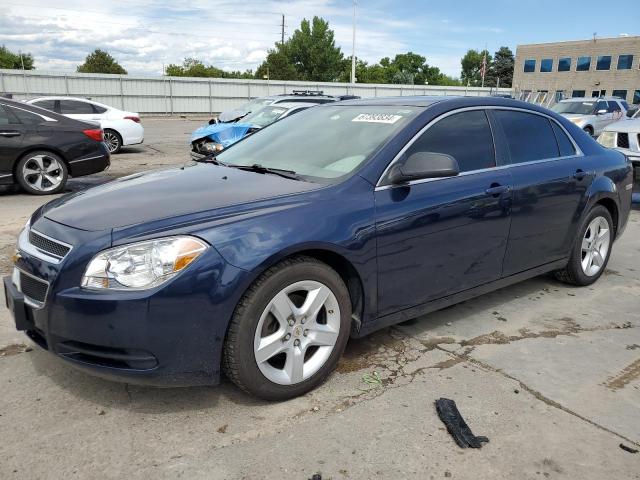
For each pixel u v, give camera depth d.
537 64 65.62
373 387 3.04
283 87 40.22
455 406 2.85
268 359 2.77
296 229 2.76
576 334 3.80
